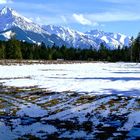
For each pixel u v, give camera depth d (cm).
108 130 1886
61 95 3472
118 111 2523
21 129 1911
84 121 2139
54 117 2280
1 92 3728
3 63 12056
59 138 1711
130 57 19462
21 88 4141
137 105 2805
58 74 6694
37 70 8162
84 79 5459
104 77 5922
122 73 7112
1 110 2559
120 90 3897
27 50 19100
